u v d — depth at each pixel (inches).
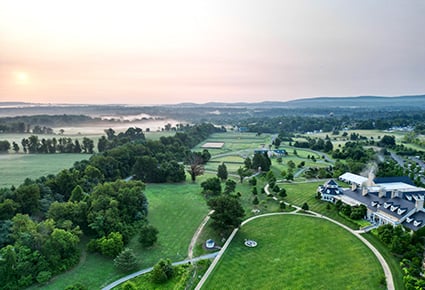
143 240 2733.8
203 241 2878.9
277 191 4284.0
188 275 2297.0
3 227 2576.3
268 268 2393.0
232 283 2204.7
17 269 2175.2
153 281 2241.6
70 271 2374.5
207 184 4284.0
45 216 3046.3
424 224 2701.8
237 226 2984.7
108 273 2362.2
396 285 2127.2
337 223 3221.0
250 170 5487.2
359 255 2541.8
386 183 4530.0
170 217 3489.2
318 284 2172.7
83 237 2908.5
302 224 3213.6
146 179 5142.7
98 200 3063.5
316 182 4960.6
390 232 2716.5
